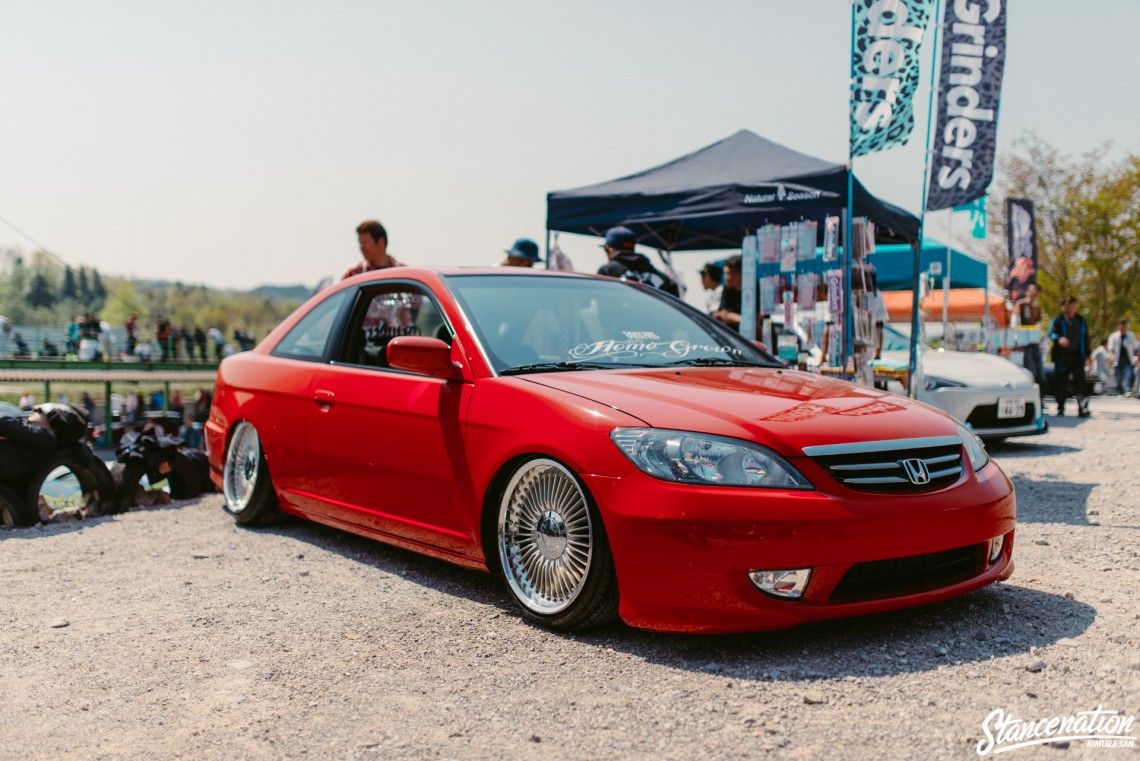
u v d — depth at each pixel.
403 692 2.56
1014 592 3.41
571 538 2.99
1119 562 3.87
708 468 2.71
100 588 3.69
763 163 8.03
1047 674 2.57
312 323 4.63
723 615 2.65
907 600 2.80
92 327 47.91
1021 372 8.36
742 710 2.37
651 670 2.67
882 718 2.30
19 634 3.12
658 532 2.70
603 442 2.87
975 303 15.73
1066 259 26.44
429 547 3.59
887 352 9.02
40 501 5.10
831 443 2.77
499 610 3.30
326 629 3.12
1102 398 19.00
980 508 2.91
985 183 7.07
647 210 8.22
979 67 7.03
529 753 2.15
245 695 2.56
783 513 2.62
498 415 3.21
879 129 6.64
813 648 2.82
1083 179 25.89
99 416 32.03
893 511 2.72
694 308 4.45
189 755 2.18
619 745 2.19
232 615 3.30
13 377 42.22
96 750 2.22
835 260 7.05
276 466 4.51
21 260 115.31
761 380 3.44
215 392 5.11
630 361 3.66
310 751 2.19
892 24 6.53
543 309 3.84
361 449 3.87
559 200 8.79
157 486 5.75
